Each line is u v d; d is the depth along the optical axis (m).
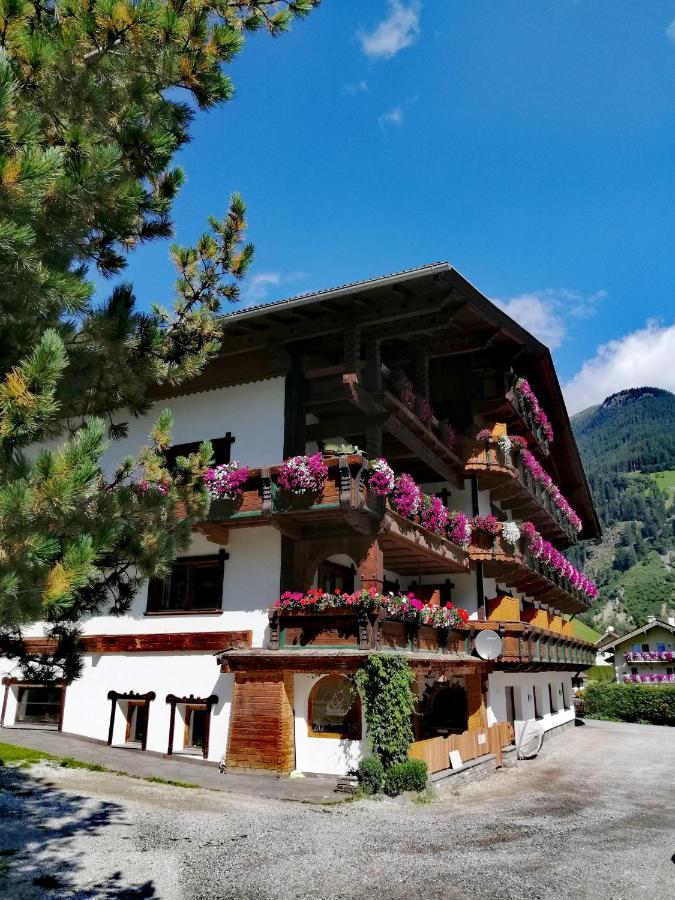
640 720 45.03
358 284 16.08
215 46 8.25
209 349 9.66
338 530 16.56
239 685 15.44
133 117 7.47
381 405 17.67
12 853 8.75
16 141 5.71
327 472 15.62
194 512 9.54
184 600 17.89
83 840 9.50
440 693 23.84
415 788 13.74
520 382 24.20
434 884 8.67
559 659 28.28
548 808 14.05
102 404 8.35
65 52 6.85
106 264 8.55
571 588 33.53
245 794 13.08
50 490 5.59
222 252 9.95
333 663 14.49
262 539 17.06
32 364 5.54
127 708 17.52
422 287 16.31
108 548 6.43
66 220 6.55
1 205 5.64
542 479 28.06
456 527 20.58
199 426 18.97
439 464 21.55
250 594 16.81
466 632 20.67
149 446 8.95
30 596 5.66
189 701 16.59
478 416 23.41
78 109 7.13
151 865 8.70
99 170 6.60
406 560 19.89
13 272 6.10
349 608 15.08
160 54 7.80
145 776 14.12
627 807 14.63
